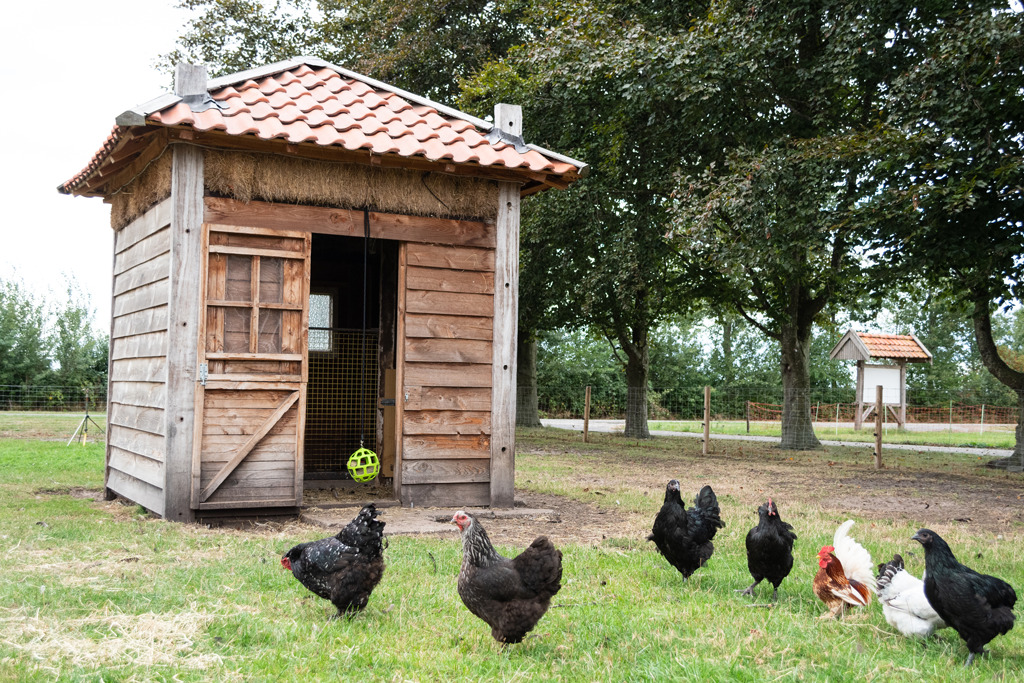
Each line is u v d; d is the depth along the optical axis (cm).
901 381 3666
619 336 2641
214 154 921
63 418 3005
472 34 2545
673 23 1970
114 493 1147
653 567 742
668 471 1616
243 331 938
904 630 546
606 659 464
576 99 1994
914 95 1438
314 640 480
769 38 1669
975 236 1557
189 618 506
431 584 634
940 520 1060
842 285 2111
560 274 2266
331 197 977
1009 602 502
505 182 1075
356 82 1170
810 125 1931
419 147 976
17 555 695
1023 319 5747
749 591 662
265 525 910
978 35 1314
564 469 1616
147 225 1026
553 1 2002
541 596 477
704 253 1906
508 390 1078
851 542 594
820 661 481
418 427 1030
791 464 1822
